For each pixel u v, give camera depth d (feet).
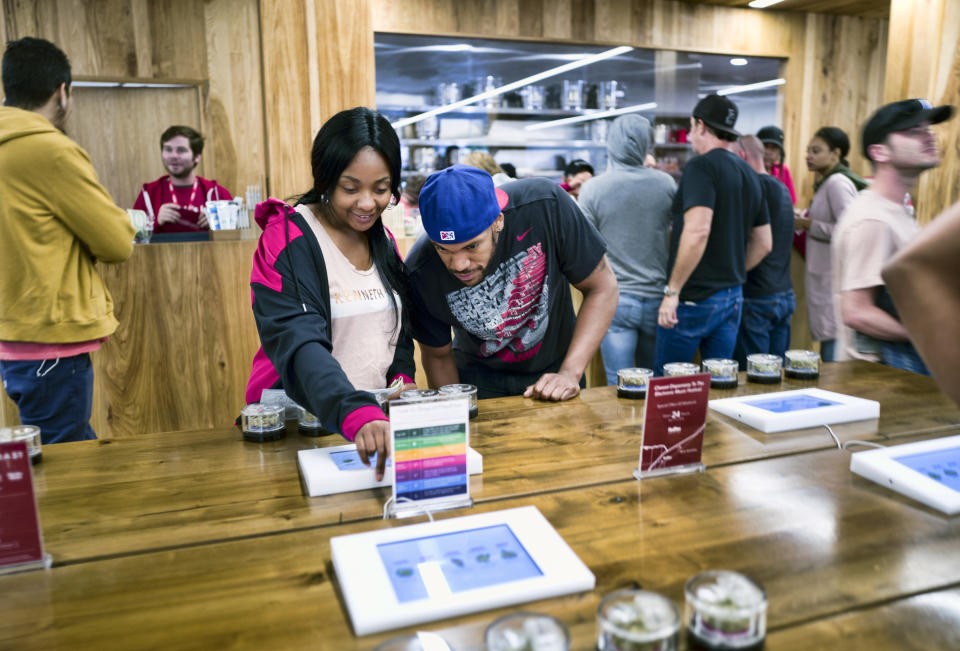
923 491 4.00
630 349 11.71
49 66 7.29
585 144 20.72
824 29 20.57
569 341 7.27
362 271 5.83
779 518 3.86
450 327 6.98
